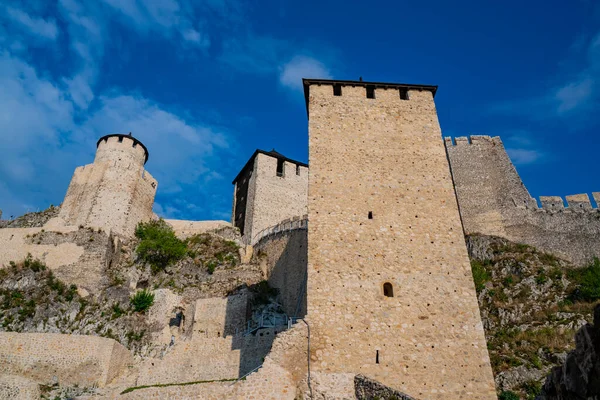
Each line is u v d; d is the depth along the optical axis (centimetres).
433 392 1773
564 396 1295
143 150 5719
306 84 2639
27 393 2523
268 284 4125
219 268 4544
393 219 2181
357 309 1939
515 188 5116
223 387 1839
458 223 2188
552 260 4388
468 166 5400
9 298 3803
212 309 3372
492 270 4322
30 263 4181
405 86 2642
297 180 5850
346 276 2017
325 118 2492
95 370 2866
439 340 1884
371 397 1667
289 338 1859
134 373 3064
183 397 1875
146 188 5609
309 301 1953
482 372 1822
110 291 4044
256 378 1767
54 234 4447
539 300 3803
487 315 3706
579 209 4766
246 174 6094
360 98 2589
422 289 2003
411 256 2086
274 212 5453
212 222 5719
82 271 4200
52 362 2833
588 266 4219
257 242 4722
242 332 3083
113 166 5350
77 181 5378
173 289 4228
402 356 1844
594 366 1144
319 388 1750
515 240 4744
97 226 4634
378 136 2442
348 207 2202
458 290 2006
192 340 3023
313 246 2089
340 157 2356
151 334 3669
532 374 2727
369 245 2103
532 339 3173
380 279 2019
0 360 2802
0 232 4438
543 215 4816
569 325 3275
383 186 2280
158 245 4712
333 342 1861
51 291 3928
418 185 2294
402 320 1923
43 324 3625
